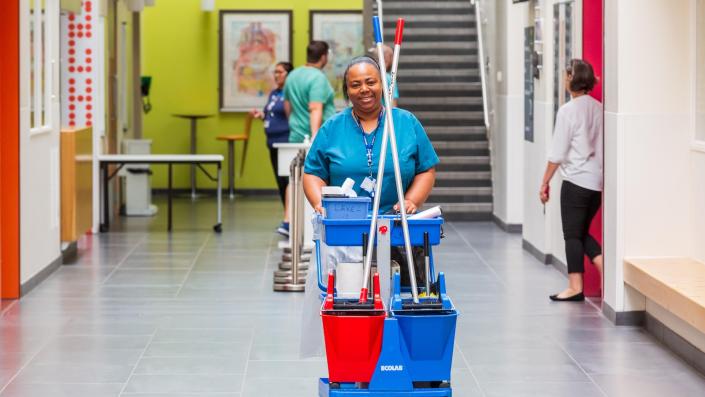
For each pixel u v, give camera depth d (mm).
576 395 6207
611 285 8148
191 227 14102
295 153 11688
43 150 9945
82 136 11898
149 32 18812
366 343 4824
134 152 15336
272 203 17469
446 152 15289
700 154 7723
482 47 15430
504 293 9359
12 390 6258
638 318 8023
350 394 4871
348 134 5535
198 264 11039
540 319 8273
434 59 16562
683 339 7082
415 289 4988
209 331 7871
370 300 5027
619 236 7973
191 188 18734
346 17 18891
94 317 8336
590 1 9133
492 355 7145
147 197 15445
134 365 6859
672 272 7363
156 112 18906
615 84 7949
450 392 4895
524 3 11875
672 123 7914
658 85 7879
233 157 18391
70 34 13180
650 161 7922
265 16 18891
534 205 11414
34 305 8805
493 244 12406
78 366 6824
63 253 11133
